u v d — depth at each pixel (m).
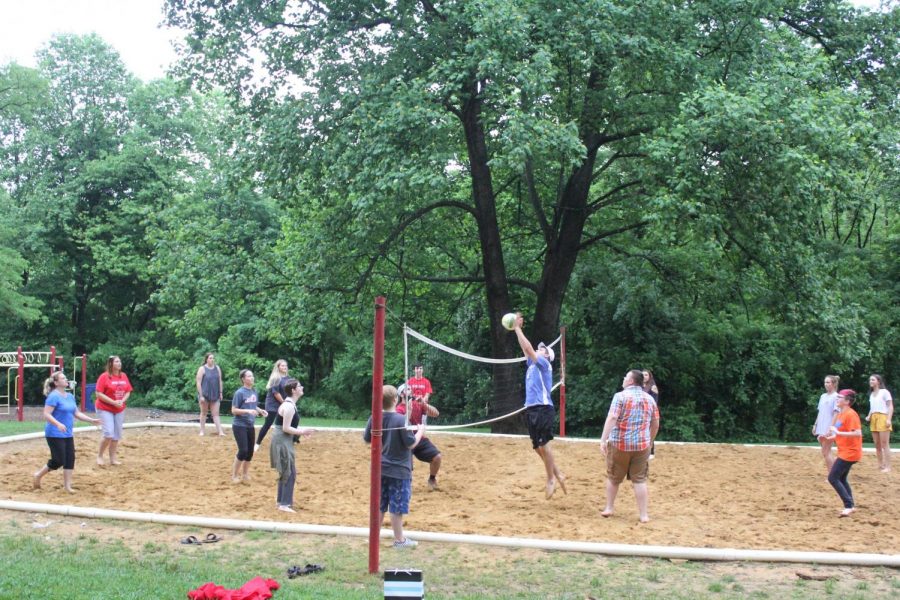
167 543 8.26
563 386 17.66
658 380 28.92
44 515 9.38
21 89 36.62
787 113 15.47
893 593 7.01
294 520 9.48
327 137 18.38
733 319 29.31
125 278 42.53
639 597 6.75
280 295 20.19
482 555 7.99
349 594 6.50
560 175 21.28
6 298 34.38
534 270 25.77
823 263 19.30
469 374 32.09
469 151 20.05
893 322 28.64
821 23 20.36
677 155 15.88
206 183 36.19
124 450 15.09
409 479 8.27
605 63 17.66
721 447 16.52
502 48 15.68
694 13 17.69
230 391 37.78
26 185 42.72
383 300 7.64
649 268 24.91
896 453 16.14
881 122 19.66
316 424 27.84
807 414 31.19
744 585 7.17
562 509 10.52
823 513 10.50
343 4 18.91
